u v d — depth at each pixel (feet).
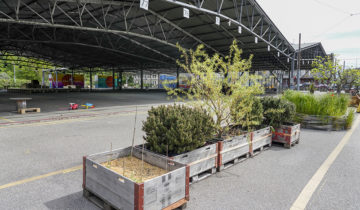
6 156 16.48
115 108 49.57
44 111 43.01
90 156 10.84
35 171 13.70
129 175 10.10
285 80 232.94
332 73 64.34
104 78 223.51
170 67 175.52
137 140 21.94
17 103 40.98
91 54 134.41
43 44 113.50
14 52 144.97
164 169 11.01
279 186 12.16
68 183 12.12
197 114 13.84
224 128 17.57
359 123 33.73
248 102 17.25
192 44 93.45
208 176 13.20
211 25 69.97
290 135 19.47
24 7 57.67
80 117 36.60
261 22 65.51
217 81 15.89
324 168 14.93
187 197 9.84
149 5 55.31
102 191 9.51
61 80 181.27
